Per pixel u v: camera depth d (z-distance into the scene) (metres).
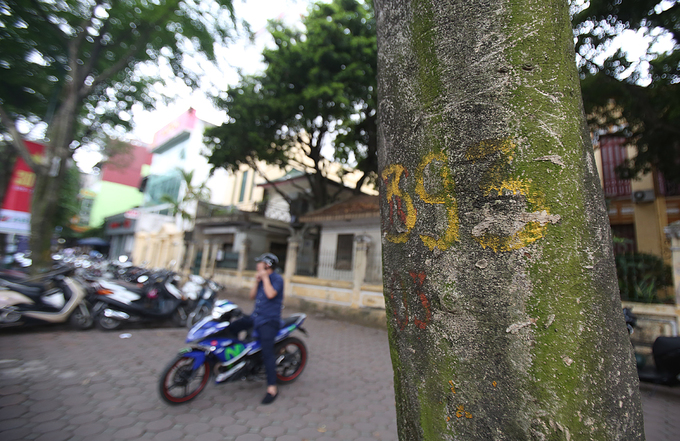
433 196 0.94
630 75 6.13
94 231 32.75
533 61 0.88
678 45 5.50
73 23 7.45
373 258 9.26
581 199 0.85
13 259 10.89
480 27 0.93
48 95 8.71
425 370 0.90
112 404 3.36
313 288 9.97
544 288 0.79
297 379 4.34
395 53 1.08
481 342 0.83
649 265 5.80
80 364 4.41
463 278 0.87
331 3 10.78
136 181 33.97
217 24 8.04
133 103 10.10
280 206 18.05
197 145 24.19
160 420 3.11
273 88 10.94
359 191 14.15
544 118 0.86
